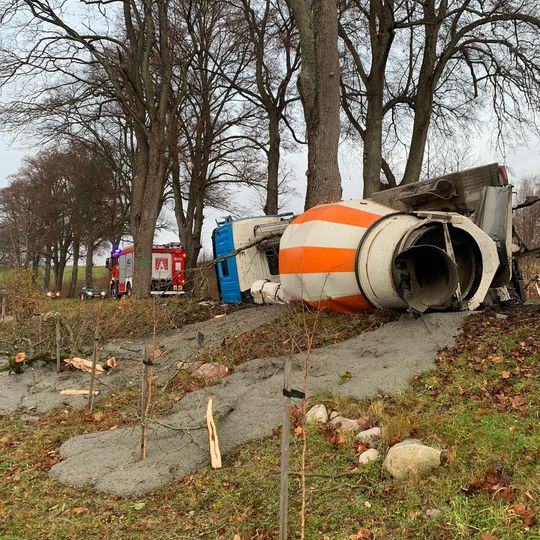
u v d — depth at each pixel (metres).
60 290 43.31
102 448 5.89
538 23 16.91
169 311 12.45
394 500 4.03
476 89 21.06
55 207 38.66
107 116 23.95
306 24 12.54
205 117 27.00
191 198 28.75
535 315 7.21
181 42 24.30
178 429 5.63
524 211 22.36
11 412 7.92
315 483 4.45
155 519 4.40
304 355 7.61
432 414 5.22
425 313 7.65
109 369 9.82
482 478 4.00
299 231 9.12
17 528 4.44
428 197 9.10
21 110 19.44
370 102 19.55
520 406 5.11
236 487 4.68
